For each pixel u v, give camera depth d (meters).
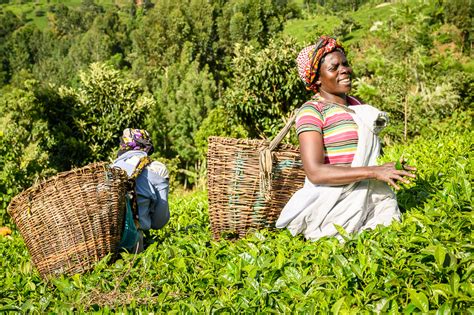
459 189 3.80
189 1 84.50
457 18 63.09
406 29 15.18
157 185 4.65
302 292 2.66
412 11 15.09
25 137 18.09
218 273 3.18
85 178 3.89
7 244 6.22
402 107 14.56
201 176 23.09
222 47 79.94
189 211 6.33
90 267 3.89
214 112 31.89
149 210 4.67
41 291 3.47
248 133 16.19
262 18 80.38
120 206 4.06
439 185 4.31
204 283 3.06
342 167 3.37
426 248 2.57
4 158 13.30
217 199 4.04
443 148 6.19
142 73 77.56
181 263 3.32
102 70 20.59
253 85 15.25
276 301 2.59
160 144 41.41
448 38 63.12
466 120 10.67
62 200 3.84
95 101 20.39
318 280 2.63
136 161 4.59
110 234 3.99
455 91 15.05
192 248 3.82
